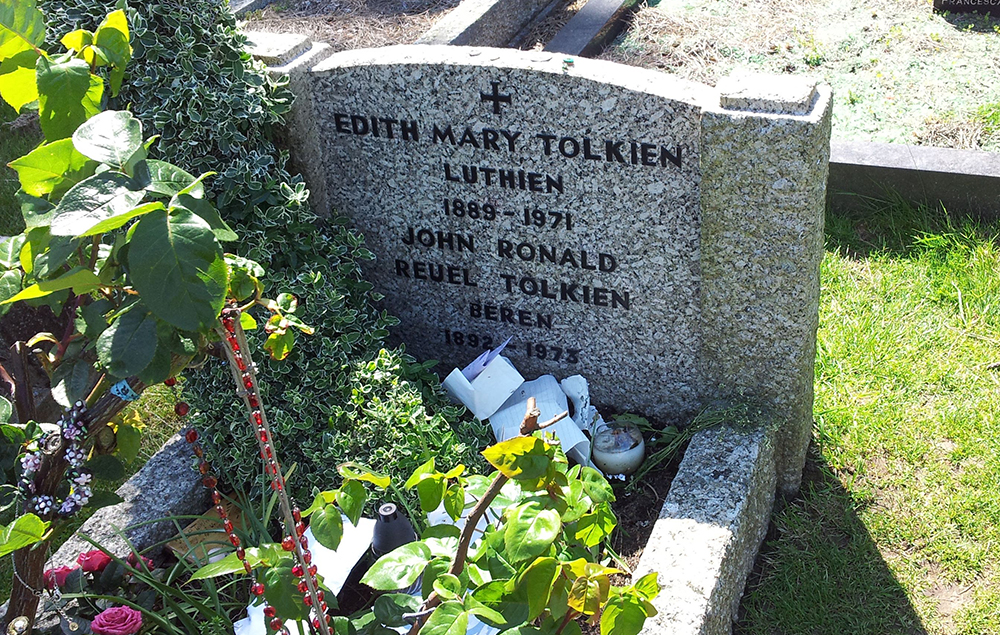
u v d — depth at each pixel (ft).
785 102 9.00
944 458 11.37
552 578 6.17
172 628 8.82
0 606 9.47
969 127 16.97
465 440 10.77
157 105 10.77
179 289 5.15
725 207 9.73
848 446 11.64
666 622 8.43
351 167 11.90
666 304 11.05
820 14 21.58
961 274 13.99
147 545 10.25
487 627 8.52
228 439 10.97
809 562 10.36
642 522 10.63
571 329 11.89
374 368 10.73
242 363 6.20
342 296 11.18
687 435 11.06
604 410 12.28
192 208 5.66
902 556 10.36
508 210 11.30
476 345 12.72
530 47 21.62
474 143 10.98
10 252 7.09
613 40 21.33
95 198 5.21
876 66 19.36
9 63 6.77
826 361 12.84
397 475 9.88
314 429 10.64
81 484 6.98
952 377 12.42
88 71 6.36
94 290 6.18
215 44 10.91
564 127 10.36
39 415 12.67
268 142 11.40
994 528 10.50
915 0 21.80
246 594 9.84
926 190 15.15
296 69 11.28
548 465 6.12
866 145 15.69
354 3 24.40
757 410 10.78
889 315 13.53
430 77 10.73
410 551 7.02
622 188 10.48
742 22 21.50
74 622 8.55
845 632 9.66
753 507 10.09
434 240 12.02
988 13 20.77
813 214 9.45
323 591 7.36
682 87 9.73
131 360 5.51
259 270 6.30
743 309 10.32
